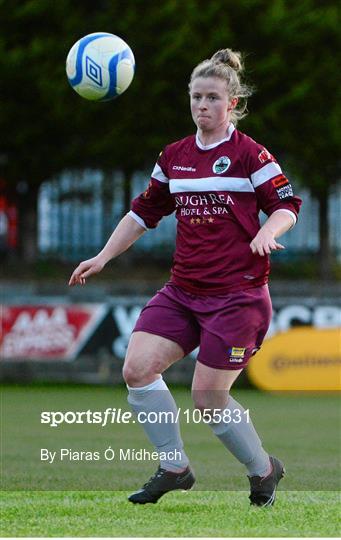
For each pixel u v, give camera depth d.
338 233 85.88
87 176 82.69
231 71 20.31
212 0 74.81
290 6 76.50
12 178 79.00
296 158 79.19
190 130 76.56
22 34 75.56
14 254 82.81
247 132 75.44
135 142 76.25
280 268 83.44
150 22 74.38
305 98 75.56
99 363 62.94
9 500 22.08
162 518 19.45
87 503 21.52
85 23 75.00
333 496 23.00
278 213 19.97
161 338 20.73
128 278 81.38
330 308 62.47
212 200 20.27
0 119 75.38
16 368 63.00
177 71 74.44
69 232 83.56
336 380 59.94
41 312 62.97
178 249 20.94
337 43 75.81
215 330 20.20
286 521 19.20
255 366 60.19
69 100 74.31
